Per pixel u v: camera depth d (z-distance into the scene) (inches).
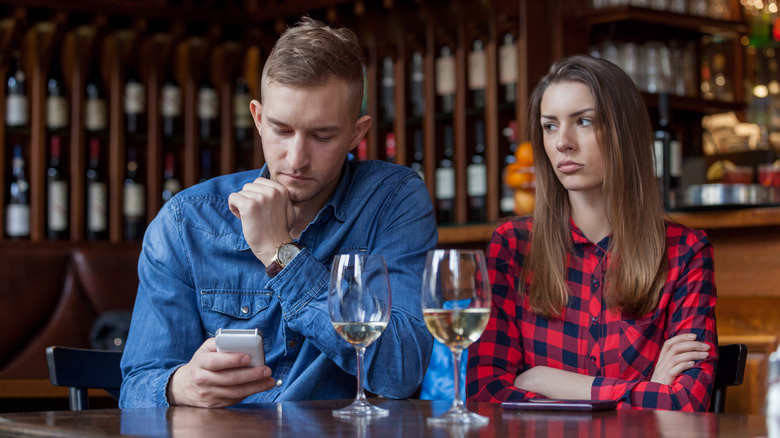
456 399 46.0
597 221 74.3
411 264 67.7
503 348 72.6
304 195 63.4
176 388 55.6
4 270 132.0
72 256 136.6
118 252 138.2
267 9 150.9
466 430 40.3
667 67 144.4
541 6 138.5
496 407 50.6
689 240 72.7
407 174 71.8
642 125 73.4
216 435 38.8
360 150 152.5
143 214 144.8
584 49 140.7
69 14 140.8
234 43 153.9
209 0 152.4
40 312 132.7
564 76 73.6
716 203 100.3
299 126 61.2
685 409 63.2
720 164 139.4
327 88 60.7
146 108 148.8
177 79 151.4
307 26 62.6
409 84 149.4
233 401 52.9
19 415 47.0
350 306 48.0
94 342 128.3
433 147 145.1
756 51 164.9
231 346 52.0
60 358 65.1
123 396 62.4
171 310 66.1
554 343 72.7
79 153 140.6
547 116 73.7
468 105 144.9
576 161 72.4
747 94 162.9
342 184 69.4
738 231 103.7
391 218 69.5
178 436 38.5
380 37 149.6
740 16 159.3
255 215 61.2
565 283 72.7
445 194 144.1
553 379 68.3
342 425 42.1
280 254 61.1
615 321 71.2
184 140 150.3
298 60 60.6
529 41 136.5
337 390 65.6
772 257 100.9
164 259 66.9
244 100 153.6
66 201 140.9
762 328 102.3
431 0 144.9
